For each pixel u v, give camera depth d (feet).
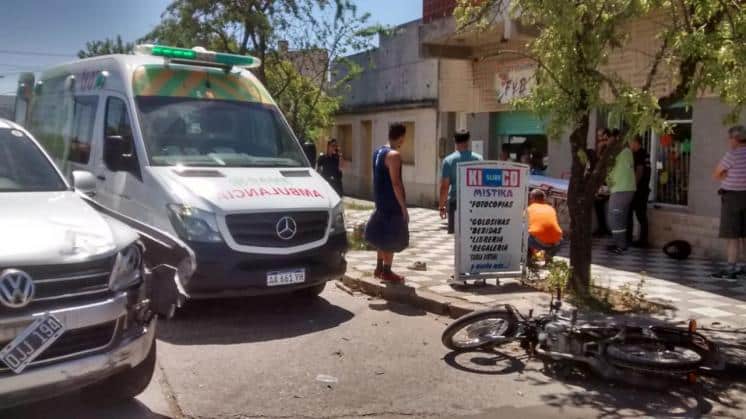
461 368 20.63
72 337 14.17
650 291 28.94
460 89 57.16
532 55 27.35
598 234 43.80
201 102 28.37
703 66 22.94
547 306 25.53
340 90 80.48
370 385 19.11
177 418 16.63
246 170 26.61
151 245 17.11
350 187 87.20
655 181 41.06
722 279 31.32
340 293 29.94
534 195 32.12
